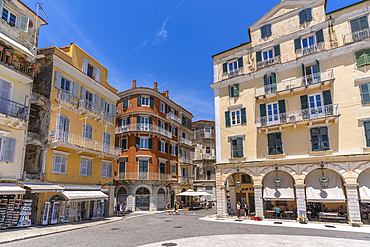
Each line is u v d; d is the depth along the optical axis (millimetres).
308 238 13617
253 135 24688
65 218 20047
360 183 19281
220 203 24812
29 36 19266
